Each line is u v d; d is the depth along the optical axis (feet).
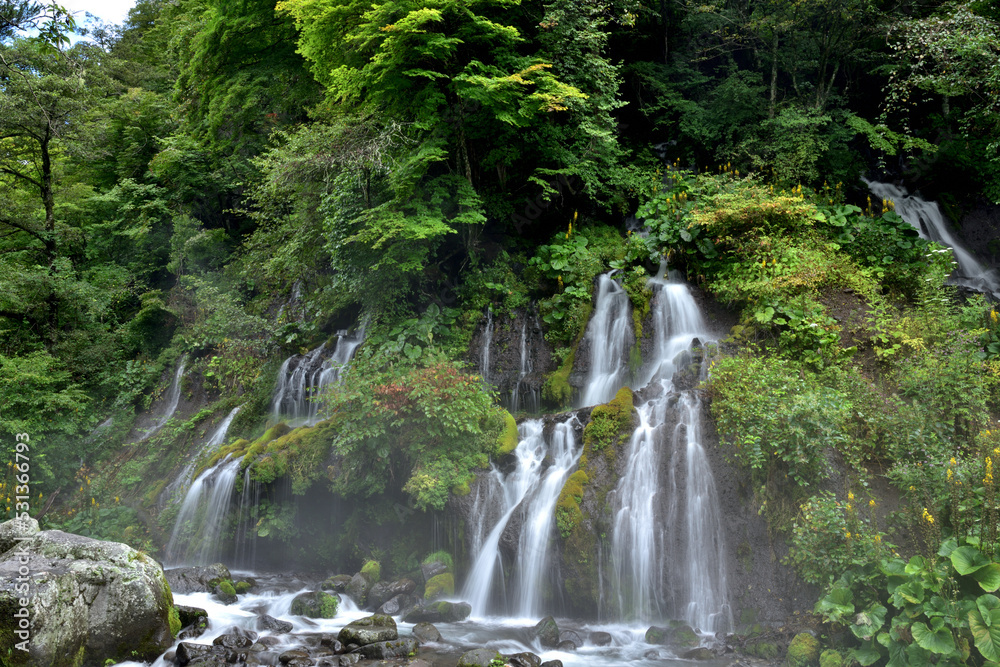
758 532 24.61
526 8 46.37
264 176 53.57
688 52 58.18
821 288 34.78
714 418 27.30
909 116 56.70
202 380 49.96
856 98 57.67
